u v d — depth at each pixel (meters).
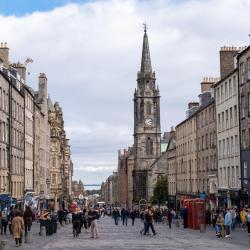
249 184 52.78
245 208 47.91
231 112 59.94
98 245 29.67
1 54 69.62
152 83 152.88
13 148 64.50
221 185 64.12
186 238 35.59
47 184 102.69
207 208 68.88
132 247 28.05
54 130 116.25
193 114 80.50
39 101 99.38
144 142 151.25
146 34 155.12
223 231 36.62
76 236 38.22
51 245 29.91
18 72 76.00
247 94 53.62
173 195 103.19
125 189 199.62
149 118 152.12
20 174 69.12
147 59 154.25
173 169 103.94
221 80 63.22
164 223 69.00
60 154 123.31
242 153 55.22
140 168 150.12
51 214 44.59
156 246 28.67
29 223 35.62
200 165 76.19
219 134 65.19
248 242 31.62
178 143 96.50
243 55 54.91
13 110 65.00
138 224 65.19
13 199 55.84
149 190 145.50
